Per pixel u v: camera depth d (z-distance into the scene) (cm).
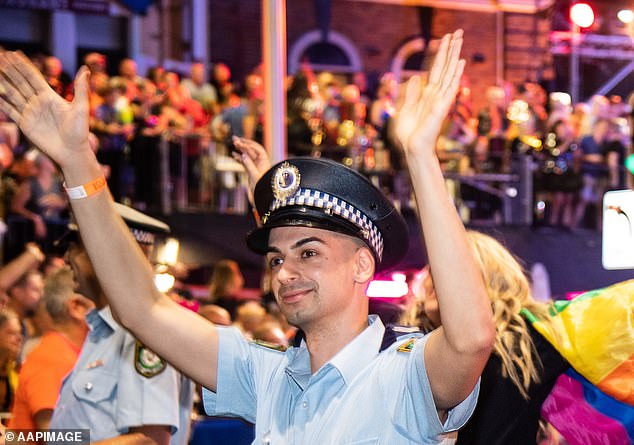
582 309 342
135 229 398
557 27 1894
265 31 1048
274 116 1043
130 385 354
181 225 1142
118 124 1123
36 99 254
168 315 270
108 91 1127
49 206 1020
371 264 259
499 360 333
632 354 332
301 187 256
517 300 344
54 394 415
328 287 251
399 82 2052
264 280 839
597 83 1902
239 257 1165
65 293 435
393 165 1248
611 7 1894
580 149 1343
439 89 234
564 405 351
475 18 2059
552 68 1917
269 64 1043
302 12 2012
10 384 558
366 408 247
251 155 361
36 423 412
